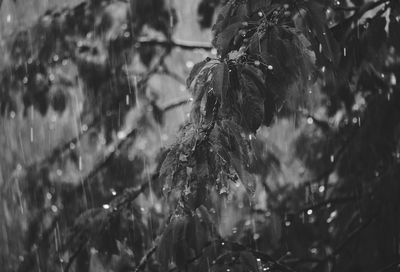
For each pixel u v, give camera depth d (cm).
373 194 737
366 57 571
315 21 400
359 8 545
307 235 752
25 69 792
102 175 812
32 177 848
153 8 765
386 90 696
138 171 808
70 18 792
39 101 795
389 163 723
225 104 389
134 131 824
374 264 744
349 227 762
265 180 796
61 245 792
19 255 886
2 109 812
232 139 398
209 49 828
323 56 424
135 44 805
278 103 405
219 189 414
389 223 730
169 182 412
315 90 729
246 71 392
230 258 558
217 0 737
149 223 706
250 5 415
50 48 785
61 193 823
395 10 519
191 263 615
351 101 721
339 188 792
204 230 514
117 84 793
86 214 693
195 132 409
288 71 396
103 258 730
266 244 746
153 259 700
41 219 831
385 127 710
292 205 806
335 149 805
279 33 398
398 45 511
